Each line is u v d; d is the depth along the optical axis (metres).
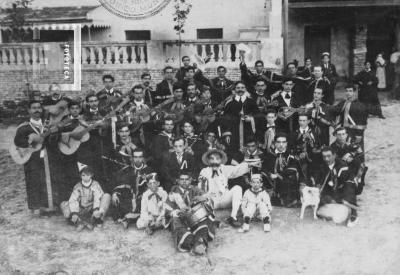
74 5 17.22
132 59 15.62
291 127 9.51
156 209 7.73
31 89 15.83
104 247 7.29
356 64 18.45
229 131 9.54
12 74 15.84
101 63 15.69
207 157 8.25
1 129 14.25
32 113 8.27
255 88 10.97
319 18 18.48
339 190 8.03
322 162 8.21
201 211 7.21
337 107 9.46
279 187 8.49
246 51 15.08
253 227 7.80
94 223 7.93
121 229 7.83
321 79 11.37
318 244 7.19
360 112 9.16
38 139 8.09
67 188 8.30
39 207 8.31
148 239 7.50
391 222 7.78
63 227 7.96
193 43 15.30
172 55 15.45
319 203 8.09
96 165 8.41
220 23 17.38
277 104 9.94
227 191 8.22
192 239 7.02
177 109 9.71
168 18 17.33
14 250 7.23
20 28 16.16
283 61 16.48
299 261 6.75
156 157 8.58
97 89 15.82
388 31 18.42
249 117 9.53
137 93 9.80
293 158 8.43
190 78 10.99
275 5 15.67
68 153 8.23
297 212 8.30
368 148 11.38
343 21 18.39
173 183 8.23
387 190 9.05
